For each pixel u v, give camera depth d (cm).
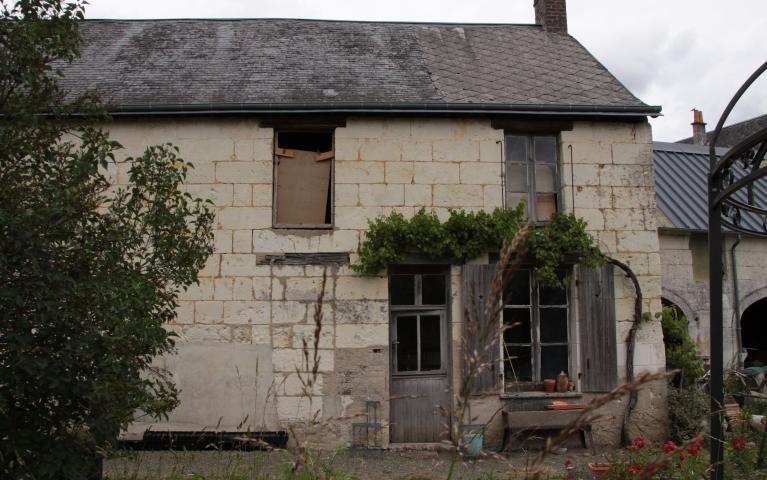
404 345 987
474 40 1275
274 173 995
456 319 966
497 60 1193
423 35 1276
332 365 946
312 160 1020
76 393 468
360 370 948
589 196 1009
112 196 952
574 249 977
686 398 955
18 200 464
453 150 1000
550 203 1031
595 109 1002
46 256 446
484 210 989
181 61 1133
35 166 480
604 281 992
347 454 904
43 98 505
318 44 1210
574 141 1018
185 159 980
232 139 987
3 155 469
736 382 901
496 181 998
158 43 1204
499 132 1009
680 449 274
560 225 978
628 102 1037
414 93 1034
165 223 567
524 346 1000
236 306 956
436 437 966
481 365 260
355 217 976
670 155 1636
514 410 955
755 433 666
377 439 931
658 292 1002
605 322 987
